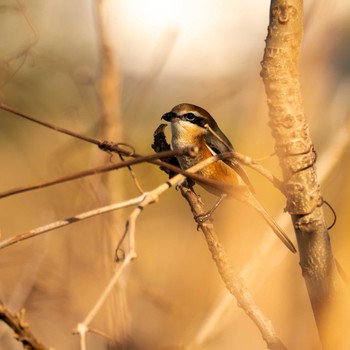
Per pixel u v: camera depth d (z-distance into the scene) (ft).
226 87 40.11
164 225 44.57
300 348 29.68
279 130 17.80
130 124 37.93
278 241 30.68
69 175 17.72
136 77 40.88
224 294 26.84
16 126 53.88
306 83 36.50
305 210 18.07
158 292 32.22
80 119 36.55
